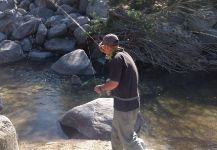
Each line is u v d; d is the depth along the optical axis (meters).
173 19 11.30
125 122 5.32
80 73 10.25
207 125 8.01
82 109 7.67
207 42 11.23
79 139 7.26
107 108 7.64
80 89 9.50
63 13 12.35
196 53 10.98
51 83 9.77
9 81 9.81
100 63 10.88
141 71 10.68
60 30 11.48
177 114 8.48
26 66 10.67
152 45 10.88
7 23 11.88
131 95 5.26
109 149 6.72
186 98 9.27
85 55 10.48
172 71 10.74
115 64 5.16
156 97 9.28
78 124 7.57
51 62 10.95
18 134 7.46
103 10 11.85
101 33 11.12
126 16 10.85
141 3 10.97
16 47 11.06
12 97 8.97
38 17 12.38
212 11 11.53
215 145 7.24
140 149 5.38
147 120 8.16
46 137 7.37
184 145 7.22
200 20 11.35
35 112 8.33
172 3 11.06
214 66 10.97
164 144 7.23
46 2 12.70
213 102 9.08
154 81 10.13
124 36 11.00
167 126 7.94
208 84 10.06
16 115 8.20
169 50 10.86
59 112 8.35
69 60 10.38
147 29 10.67
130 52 11.01
